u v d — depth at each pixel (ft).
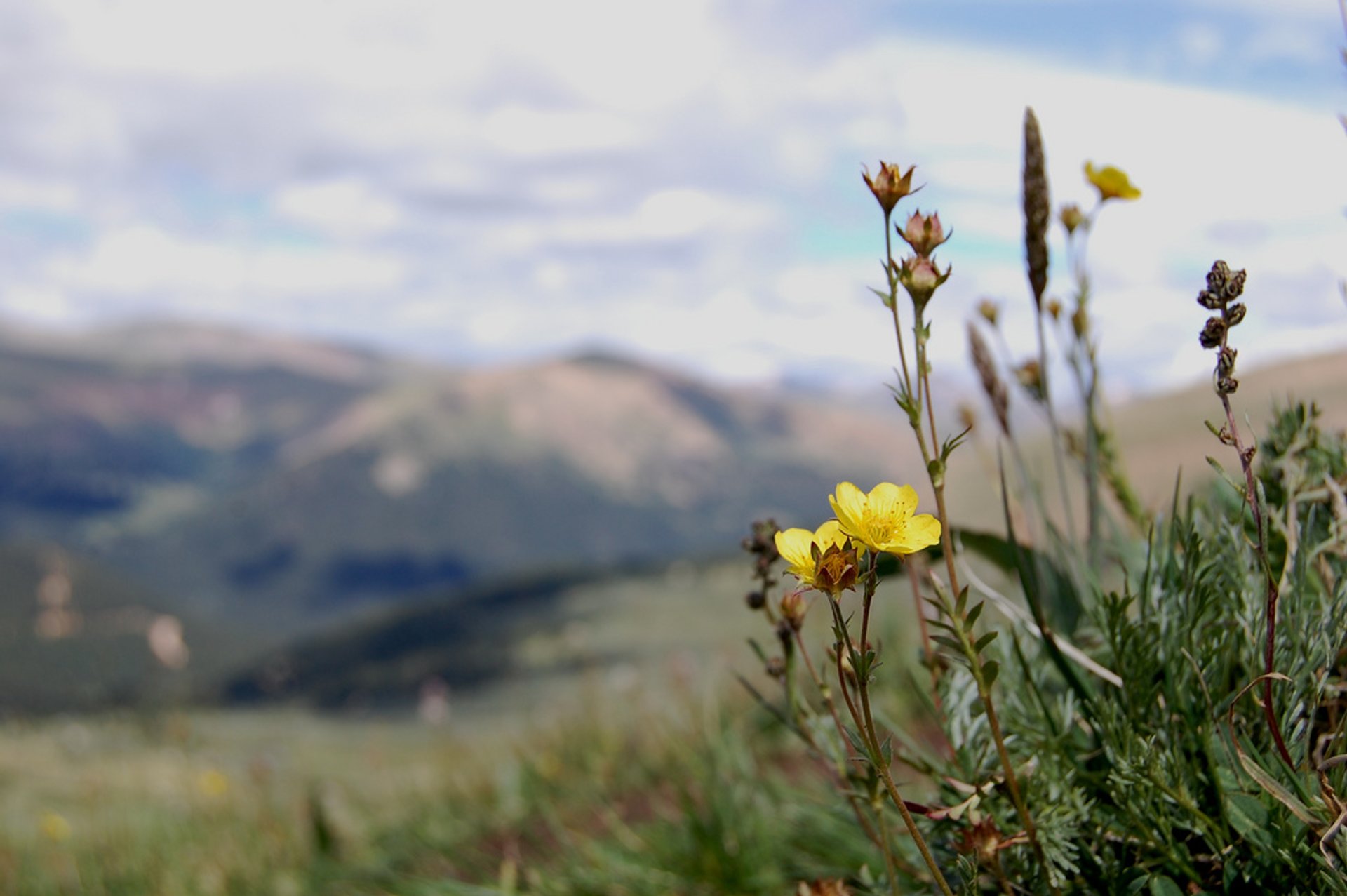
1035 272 1.54
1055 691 1.54
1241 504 1.59
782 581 1.49
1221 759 1.38
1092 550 1.55
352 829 4.25
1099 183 1.60
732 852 2.21
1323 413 1.56
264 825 4.49
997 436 1.48
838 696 1.65
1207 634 1.42
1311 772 1.30
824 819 2.04
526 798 3.77
